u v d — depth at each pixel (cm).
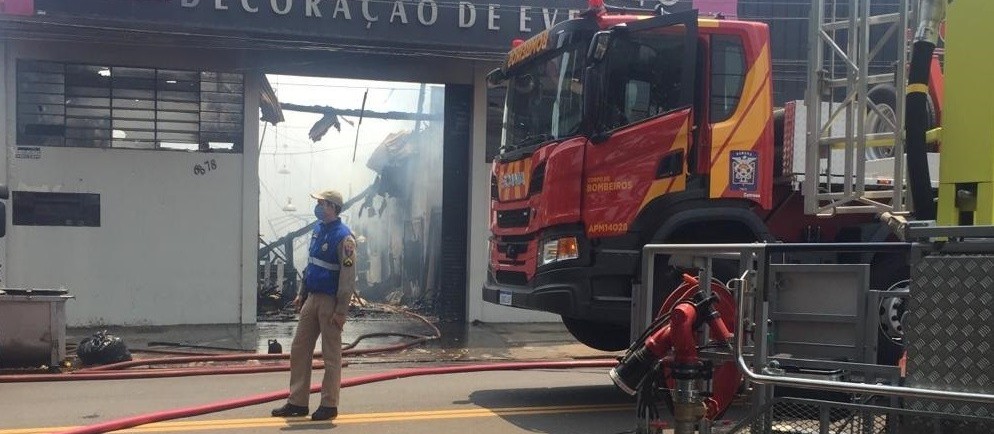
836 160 682
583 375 885
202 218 1305
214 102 1314
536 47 746
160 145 1301
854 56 634
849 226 715
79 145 1268
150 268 1283
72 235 1252
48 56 1239
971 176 339
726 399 475
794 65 1329
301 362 645
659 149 659
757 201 676
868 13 619
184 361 950
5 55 1221
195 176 1301
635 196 659
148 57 1274
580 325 841
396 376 847
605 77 659
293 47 1273
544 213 677
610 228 659
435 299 1641
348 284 627
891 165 674
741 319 397
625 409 688
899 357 489
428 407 689
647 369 431
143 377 845
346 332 1272
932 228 315
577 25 690
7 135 1227
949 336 311
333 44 1266
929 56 358
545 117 729
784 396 432
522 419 646
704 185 665
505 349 1115
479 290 1406
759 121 681
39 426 611
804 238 711
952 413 312
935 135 388
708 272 463
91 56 1253
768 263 416
